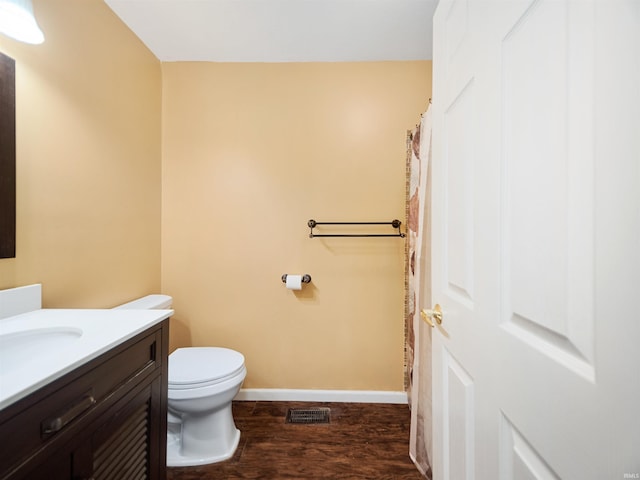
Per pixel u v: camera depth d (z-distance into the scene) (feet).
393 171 5.77
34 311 3.21
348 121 5.77
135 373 2.64
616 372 1.09
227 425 4.55
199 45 5.32
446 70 2.87
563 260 1.37
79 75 3.89
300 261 5.87
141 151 5.22
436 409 3.12
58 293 3.65
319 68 5.75
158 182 5.74
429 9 4.46
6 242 3.02
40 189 3.40
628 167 1.07
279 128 5.81
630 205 1.06
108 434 2.30
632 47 1.06
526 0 1.65
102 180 4.32
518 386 1.69
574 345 1.30
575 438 1.27
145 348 2.80
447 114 2.85
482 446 2.11
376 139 5.77
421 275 4.33
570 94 1.34
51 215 3.54
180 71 5.79
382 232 5.80
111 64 4.47
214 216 5.87
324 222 5.82
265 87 5.78
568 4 1.36
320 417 5.40
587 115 1.25
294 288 5.57
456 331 2.58
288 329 5.92
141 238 5.25
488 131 2.04
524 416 1.63
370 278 5.86
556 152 1.42
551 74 1.46
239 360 4.69
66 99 3.71
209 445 4.36
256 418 5.36
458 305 2.54
